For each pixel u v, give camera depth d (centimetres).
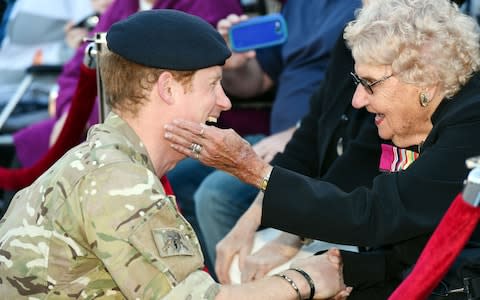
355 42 288
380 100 288
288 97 441
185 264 240
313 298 292
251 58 471
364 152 339
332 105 362
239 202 415
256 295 262
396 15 280
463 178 274
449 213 221
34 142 531
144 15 261
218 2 477
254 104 486
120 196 239
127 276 234
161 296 235
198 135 267
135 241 235
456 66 281
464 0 359
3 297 247
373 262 307
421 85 282
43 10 641
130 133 259
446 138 280
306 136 383
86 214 238
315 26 443
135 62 254
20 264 246
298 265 303
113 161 245
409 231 278
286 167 380
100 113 343
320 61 439
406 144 303
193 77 259
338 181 339
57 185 246
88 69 383
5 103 616
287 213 287
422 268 226
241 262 351
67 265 243
